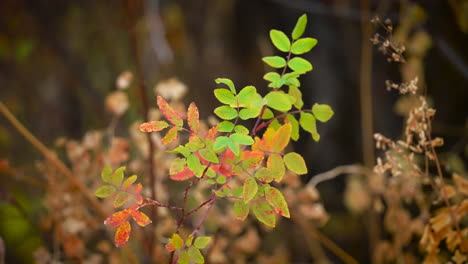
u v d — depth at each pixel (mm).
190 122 609
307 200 916
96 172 911
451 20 1218
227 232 1014
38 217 1198
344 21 1623
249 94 612
